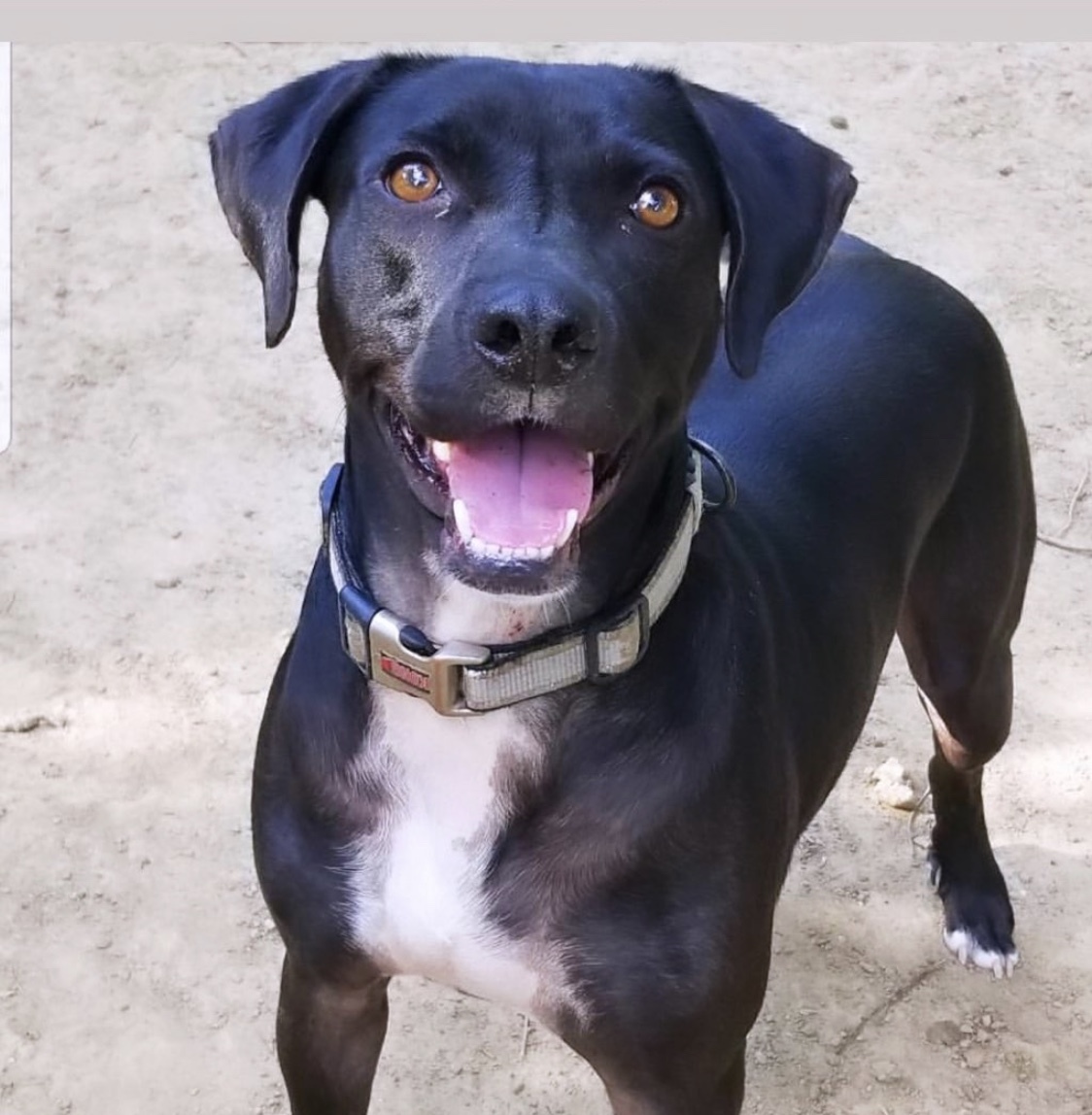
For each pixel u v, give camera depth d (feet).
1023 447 3.73
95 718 4.24
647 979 2.81
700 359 2.74
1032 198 6.07
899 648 4.58
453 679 2.71
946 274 5.73
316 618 2.88
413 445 2.63
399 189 2.61
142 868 3.96
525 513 2.54
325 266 2.72
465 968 2.89
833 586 3.22
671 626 2.79
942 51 6.68
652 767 2.77
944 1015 3.86
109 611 4.46
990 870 4.00
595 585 2.70
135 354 5.16
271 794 2.92
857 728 3.32
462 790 2.80
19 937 3.84
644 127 2.60
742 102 2.76
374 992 3.08
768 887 2.89
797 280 2.77
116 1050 3.68
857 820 4.20
